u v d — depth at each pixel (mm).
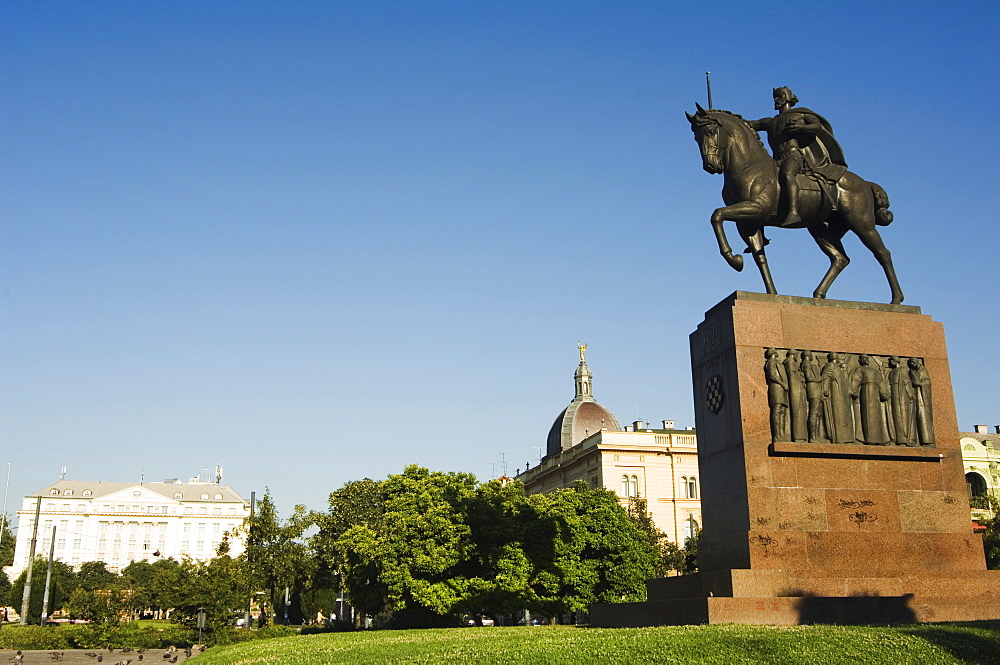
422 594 39094
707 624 15672
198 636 47219
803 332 18391
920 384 18531
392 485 46312
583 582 43594
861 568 17078
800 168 19578
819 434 17750
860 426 18094
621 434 80000
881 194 20328
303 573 54969
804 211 19516
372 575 44781
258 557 54125
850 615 16234
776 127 20000
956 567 17641
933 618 16531
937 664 12797
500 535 40094
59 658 40094
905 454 17938
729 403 17984
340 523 53594
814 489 17375
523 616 61688
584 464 83062
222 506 148000
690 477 79062
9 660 38406
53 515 141625
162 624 60000
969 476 79312
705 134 19625
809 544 16953
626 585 45125
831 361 18281
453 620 43156
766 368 17891
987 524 49875
